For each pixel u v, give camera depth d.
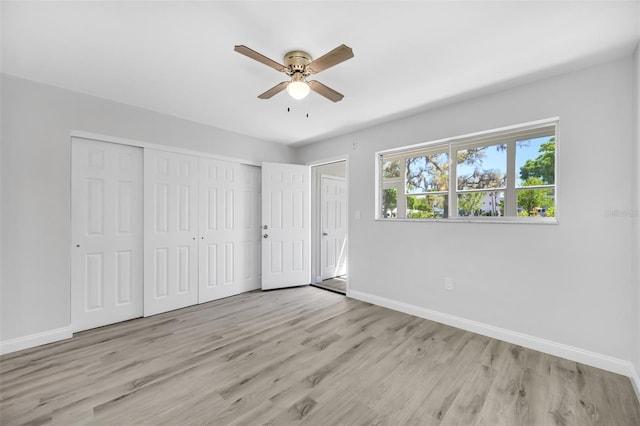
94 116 2.81
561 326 2.31
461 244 2.88
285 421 1.57
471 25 1.75
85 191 2.81
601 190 2.15
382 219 3.56
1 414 1.62
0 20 1.70
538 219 2.50
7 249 2.36
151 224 3.23
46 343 2.51
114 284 2.99
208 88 2.65
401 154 3.51
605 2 1.55
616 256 2.09
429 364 2.17
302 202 4.61
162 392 1.82
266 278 4.29
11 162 2.38
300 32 1.83
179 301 3.45
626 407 1.70
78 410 1.65
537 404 1.73
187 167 3.53
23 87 2.44
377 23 1.74
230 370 2.08
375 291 3.63
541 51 2.02
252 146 4.21
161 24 1.76
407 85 2.54
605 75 2.13
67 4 1.57
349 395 1.80
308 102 2.94
